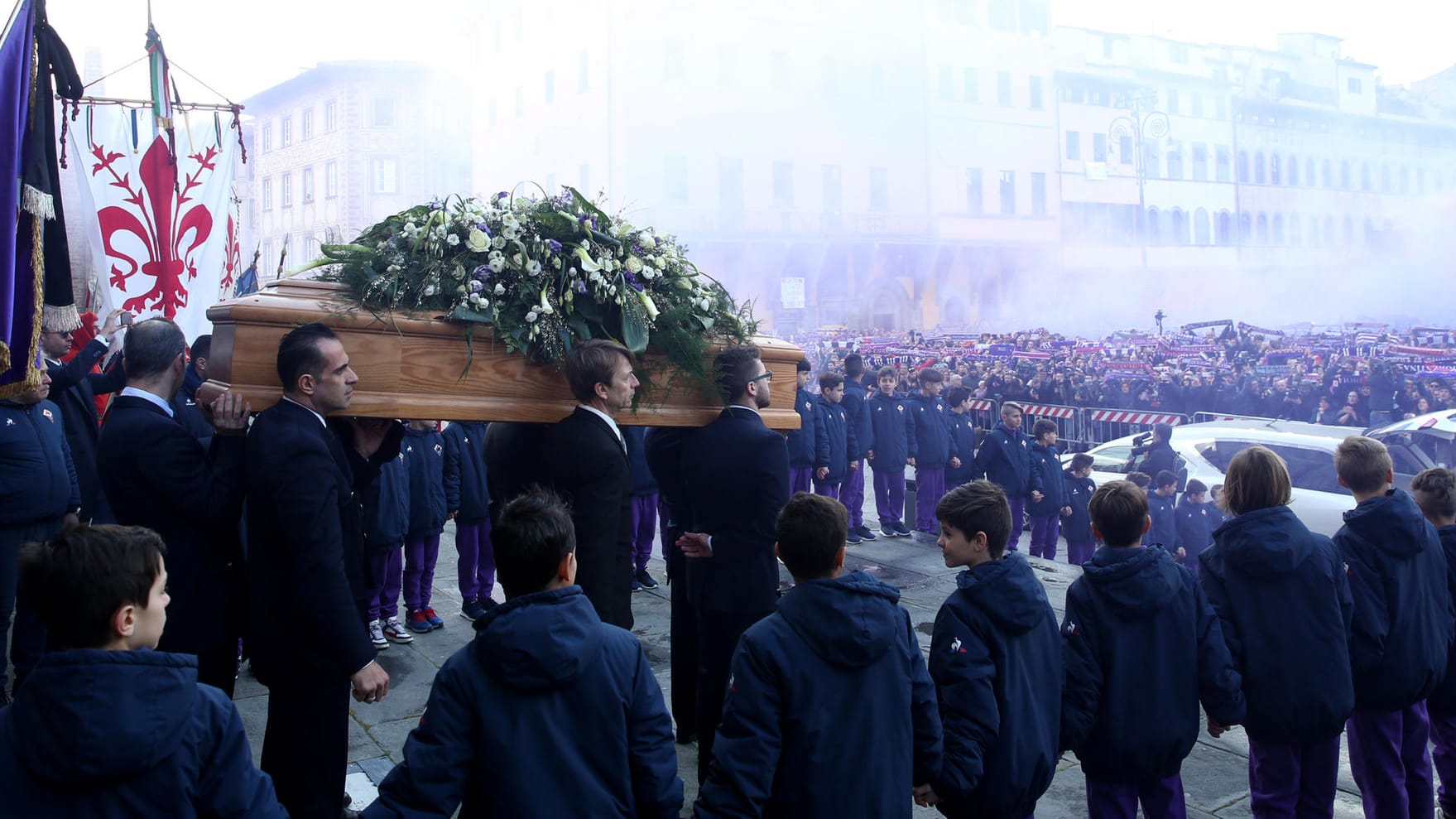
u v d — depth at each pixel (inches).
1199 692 127.5
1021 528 385.1
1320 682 132.9
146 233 275.1
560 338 140.3
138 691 69.3
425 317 134.2
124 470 117.3
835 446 350.6
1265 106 2208.4
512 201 148.6
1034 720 113.9
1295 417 684.1
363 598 126.7
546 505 93.9
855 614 100.0
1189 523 349.1
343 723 120.3
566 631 88.0
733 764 98.0
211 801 73.1
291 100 1841.8
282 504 112.0
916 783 109.3
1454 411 390.6
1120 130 2055.9
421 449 239.1
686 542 151.2
